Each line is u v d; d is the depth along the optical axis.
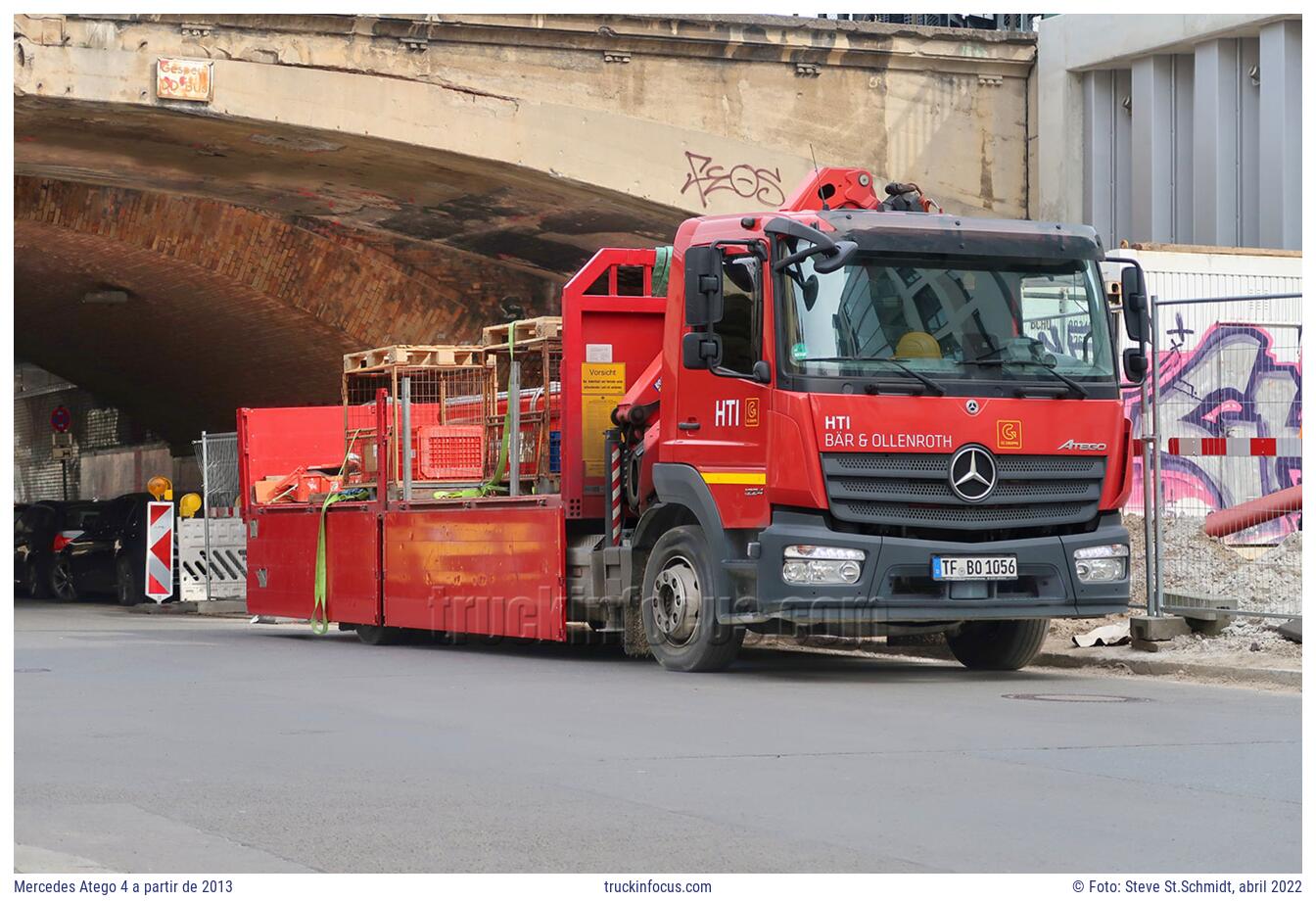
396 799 7.11
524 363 14.99
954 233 11.89
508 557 14.62
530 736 9.05
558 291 27.98
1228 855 6.02
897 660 14.32
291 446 19.78
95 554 28.72
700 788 7.35
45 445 48.38
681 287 12.67
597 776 7.71
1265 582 14.88
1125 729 9.31
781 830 6.44
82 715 10.22
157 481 27.91
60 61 20.03
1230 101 21.70
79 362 39.34
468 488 16.41
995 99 24.12
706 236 12.47
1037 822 6.58
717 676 12.59
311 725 9.66
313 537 17.95
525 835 6.34
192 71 20.47
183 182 24.83
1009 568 11.69
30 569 30.53
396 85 21.36
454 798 7.13
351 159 22.67
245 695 11.37
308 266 27.00
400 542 16.28
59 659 14.74
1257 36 21.48
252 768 8.00
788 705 10.52
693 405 12.46
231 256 26.73
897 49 23.42
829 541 11.46
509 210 24.41
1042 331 11.99
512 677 12.63
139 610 26.59
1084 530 12.08
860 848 6.11
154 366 36.94
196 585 26.45
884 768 7.90
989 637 13.27
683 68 22.64
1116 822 6.58
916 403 11.57
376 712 10.27
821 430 11.43
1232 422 17.75
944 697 10.99
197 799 7.14
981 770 7.84
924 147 23.80
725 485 12.13
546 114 21.98
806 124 23.25
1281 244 20.78
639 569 13.49
